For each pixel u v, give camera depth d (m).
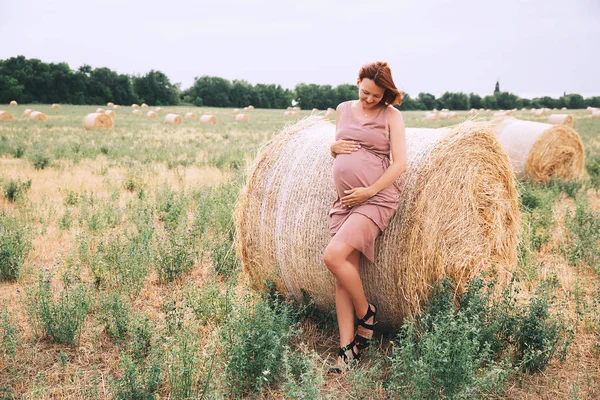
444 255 3.86
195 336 3.85
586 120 42.03
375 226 3.50
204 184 9.60
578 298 4.61
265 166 4.60
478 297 3.68
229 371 3.37
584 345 3.95
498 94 104.75
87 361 3.72
